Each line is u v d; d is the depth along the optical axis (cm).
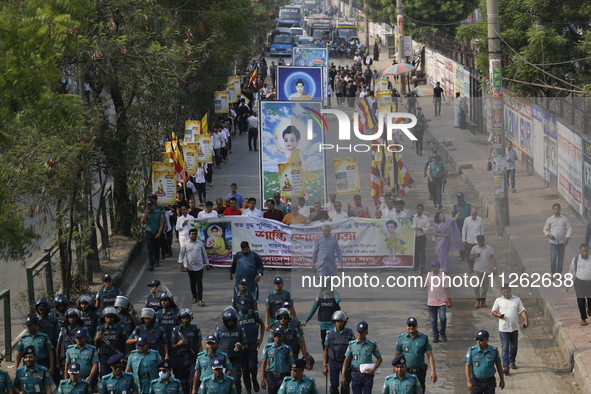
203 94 3219
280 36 7381
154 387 1046
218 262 1905
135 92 1898
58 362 1189
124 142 1919
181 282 1802
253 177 2898
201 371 1073
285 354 1095
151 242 1883
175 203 1986
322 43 7512
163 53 1808
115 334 1171
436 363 1195
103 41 1666
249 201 1917
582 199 1091
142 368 1085
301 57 4731
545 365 1270
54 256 1736
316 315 1375
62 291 1590
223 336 1149
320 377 1247
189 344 1164
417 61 5088
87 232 1566
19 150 1273
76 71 1617
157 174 1959
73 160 1395
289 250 1875
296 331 1123
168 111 2034
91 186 1580
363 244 1038
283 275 1838
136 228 2081
